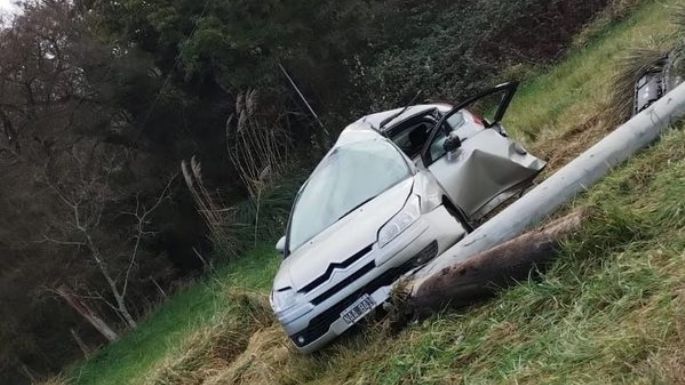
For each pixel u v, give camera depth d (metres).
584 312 4.39
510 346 4.59
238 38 18.06
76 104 19.69
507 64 18.38
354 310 5.98
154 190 20.09
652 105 6.24
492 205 7.25
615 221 4.84
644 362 3.64
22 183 17.98
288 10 18.84
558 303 4.65
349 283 5.96
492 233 5.75
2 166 18.33
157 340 13.88
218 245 17.22
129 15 19.59
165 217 20.14
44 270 17.73
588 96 10.60
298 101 20.31
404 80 19.64
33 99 19.14
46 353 18.56
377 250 5.96
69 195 17.86
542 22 18.72
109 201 19.02
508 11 19.14
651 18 13.37
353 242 6.09
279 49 18.80
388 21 21.98
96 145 19.59
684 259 4.24
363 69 20.17
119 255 18.38
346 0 19.83
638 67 8.49
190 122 20.45
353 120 19.80
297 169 18.34
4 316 17.80
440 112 8.17
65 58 19.19
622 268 4.49
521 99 14.91
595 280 4.58
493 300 5.23
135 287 19.09
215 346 8.90
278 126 19.48
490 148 7.39
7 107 18.66
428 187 6.52
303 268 6.26
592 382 3.69
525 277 5.12
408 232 6.02
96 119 19.80
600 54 13.51
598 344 3.97
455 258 5.73
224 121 20.41
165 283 19.72
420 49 20.38
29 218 17.92
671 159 5.57
